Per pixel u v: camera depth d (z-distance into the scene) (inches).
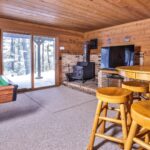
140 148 66.6
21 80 267.6
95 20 177.0
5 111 126.0
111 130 93.0
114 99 59.3
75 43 245.6
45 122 104.9
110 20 176.9
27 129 94.8
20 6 132.7
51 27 212.2
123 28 197.0
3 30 173.5
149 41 172.4
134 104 44.4
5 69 240.8
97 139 83.3
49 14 154.6
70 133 89.7
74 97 169.0
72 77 232.7
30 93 188.9
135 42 186.1
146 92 78.0
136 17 164.4
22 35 211.5
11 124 101.8
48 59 313.3
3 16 164.1
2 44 175.5
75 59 248.4
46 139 83.3
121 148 73.7
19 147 75.9
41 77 297.7
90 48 238.2
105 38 220.8
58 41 222.7
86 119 109.7
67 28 222.5
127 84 81.7
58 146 76.8
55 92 192.9
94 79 238.4
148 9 137.0
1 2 123.6
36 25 197.8
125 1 117.8
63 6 131.0
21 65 260.8
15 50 250.4
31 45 199.2
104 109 75.8
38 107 136.6
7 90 83.5
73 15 157.1
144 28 175.6
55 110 128.8
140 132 48.3
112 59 195.3
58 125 100.3
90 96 172.7
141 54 181.0
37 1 120.4
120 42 202.1
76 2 121.4
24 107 136.4
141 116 36.4
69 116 115.5
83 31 244.7
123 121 60.9
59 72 230.4
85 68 221.1
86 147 75.9
